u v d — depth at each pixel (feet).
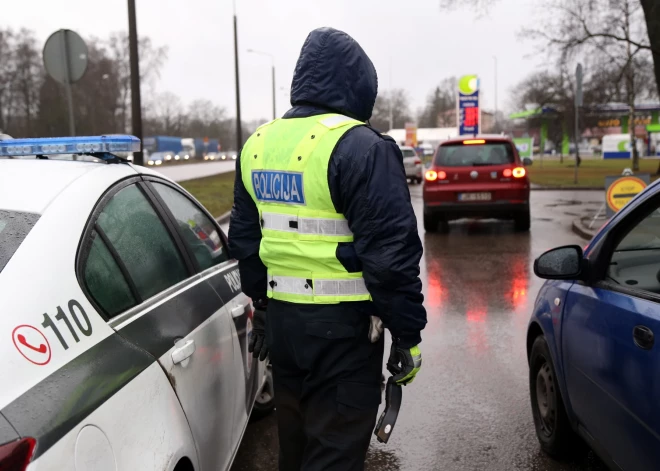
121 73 223.51
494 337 18.56
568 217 46.06
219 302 9.51
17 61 205.05
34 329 5.41
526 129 240.94
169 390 6.91
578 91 54.34
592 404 9.16
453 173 38.22
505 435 12.46
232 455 9.18
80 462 5.09
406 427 12.89
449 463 11.44
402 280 6.89
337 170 7.05
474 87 122.31
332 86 7.58
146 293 7.59
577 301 9.93
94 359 5.87
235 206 8.52
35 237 6.07
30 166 7.52
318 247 7.30
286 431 8.19
